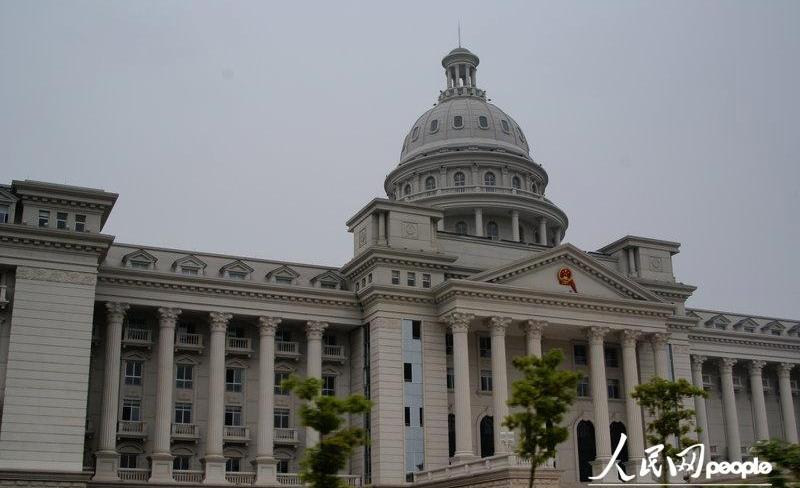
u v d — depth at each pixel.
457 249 95.12
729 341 112.75
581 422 92.75
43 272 72.19
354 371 89.31
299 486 81.81
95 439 78.62
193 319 86.50
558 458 90.06
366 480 83.50
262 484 80.88
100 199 75.88
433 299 88.06
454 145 133.12
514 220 125.50
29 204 73.94
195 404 84.25
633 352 92.00
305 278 91.19
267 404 84.06
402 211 91.25
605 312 91.38
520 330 90.94
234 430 84.38
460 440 82.50
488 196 124.75
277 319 86.38
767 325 117.56
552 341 94.94
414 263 88.94
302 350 89.88
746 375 116.19
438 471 79.44
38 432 69.00
